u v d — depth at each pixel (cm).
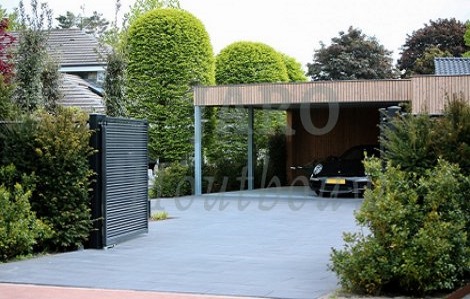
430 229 590
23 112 965
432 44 4072
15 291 635
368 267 593
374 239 609
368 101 1595
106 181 922
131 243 963
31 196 884
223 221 1244
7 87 927
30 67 1341
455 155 671
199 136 1794
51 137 884
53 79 1433
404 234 589
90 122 923
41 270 746
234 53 2347
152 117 1947
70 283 671
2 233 802
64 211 888
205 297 604
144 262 797
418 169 663
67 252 883
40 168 888
